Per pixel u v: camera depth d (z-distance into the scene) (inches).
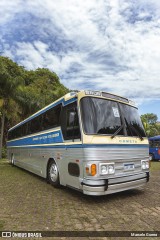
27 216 199.2
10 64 1295.5
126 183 241.3
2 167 615.8
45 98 1189.7
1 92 875.4
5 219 191.8
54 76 1632.6
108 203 238.7
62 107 292.0
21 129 534.3
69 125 266.4
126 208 221.0
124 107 277.1
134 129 274.2
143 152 275.7
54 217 196.5
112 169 230.8
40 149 374.3
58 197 264.5
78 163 240.1
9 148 698.8
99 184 217.8
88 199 254.8
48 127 339.0
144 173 270.4
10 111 938.1
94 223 182.5
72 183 253.9
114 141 240.5
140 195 271.1
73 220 189.3
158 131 2085.4
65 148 273.0
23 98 1002.1
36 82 1503.4
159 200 249.0
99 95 255.9
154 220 188.5
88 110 240.8
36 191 296.0
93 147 223.5
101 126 239.8
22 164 509.4
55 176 310.2
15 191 296.4
